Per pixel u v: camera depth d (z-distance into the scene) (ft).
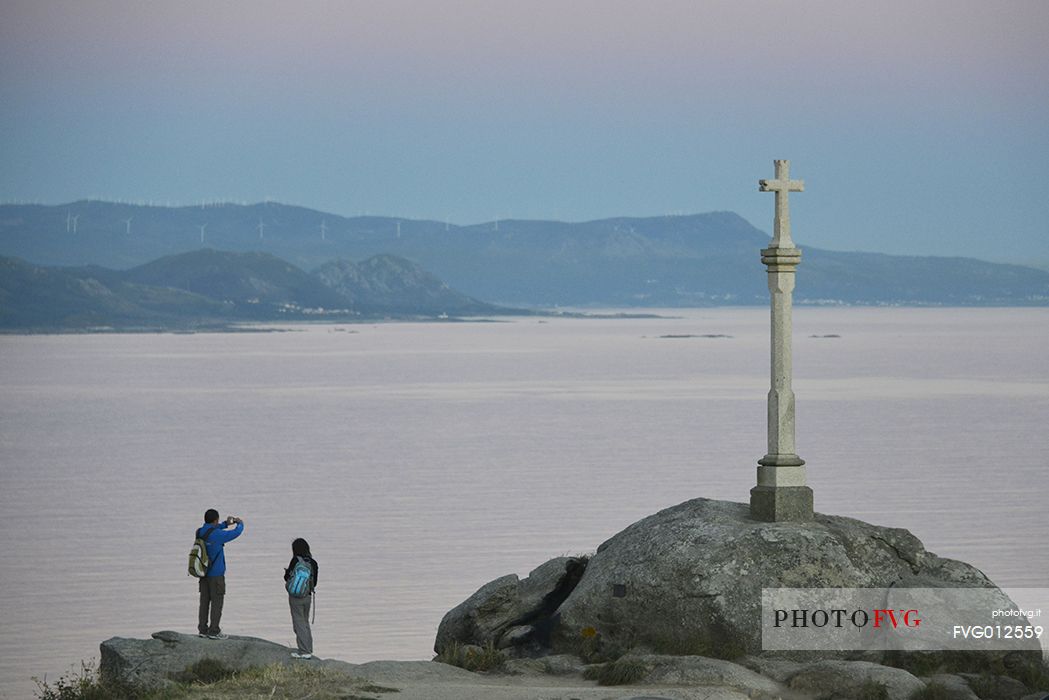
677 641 256.52
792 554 257.96
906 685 234.58
